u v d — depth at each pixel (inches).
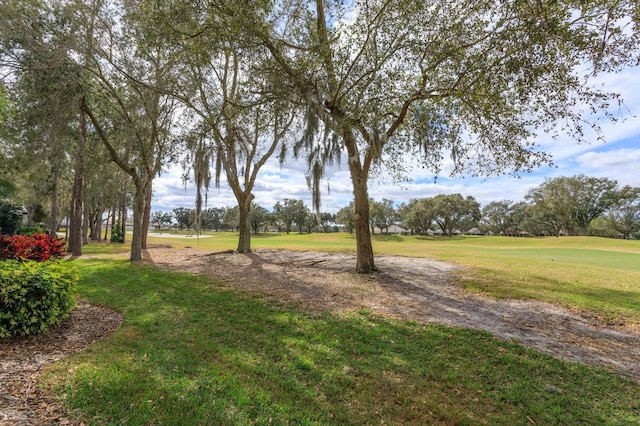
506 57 248.5
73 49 398.6
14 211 755.4
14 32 373.4
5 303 157.0
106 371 130.2
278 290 291.4
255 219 2434.8
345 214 2094.0
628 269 464.4
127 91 481.4
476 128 327.9
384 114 340.8
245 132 463.2
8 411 99.2
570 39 223.8
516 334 190.5
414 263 471.8
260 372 136.6
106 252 660.7
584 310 241.1
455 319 214.8
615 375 145.6
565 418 114.0
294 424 104.4
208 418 103.3
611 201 1841.8
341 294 279.3
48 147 418.6
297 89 316.2
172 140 479.5
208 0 279.6
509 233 2896.2
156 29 327.9
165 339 169.2
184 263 476.7
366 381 133.5
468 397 125.0
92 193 888.3
